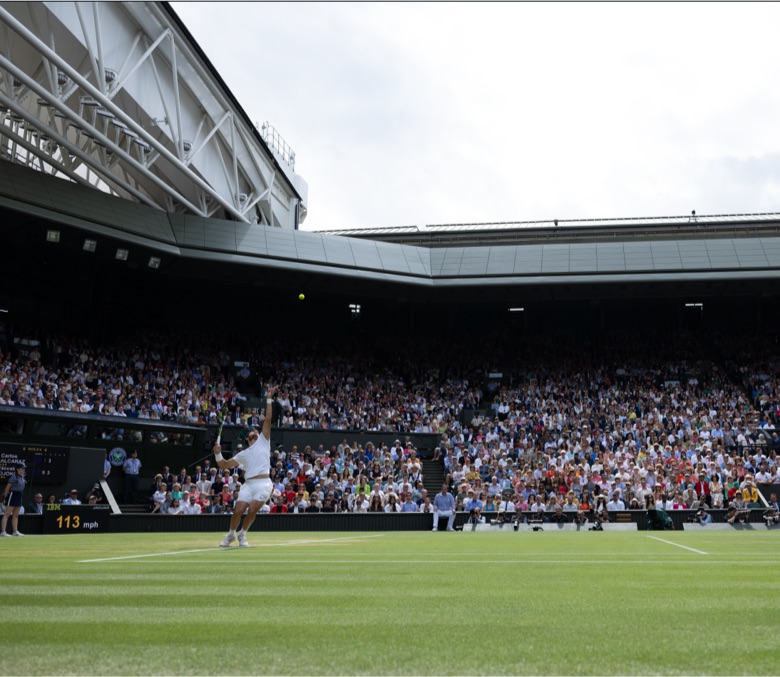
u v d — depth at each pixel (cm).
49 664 267
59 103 2502
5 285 3962
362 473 3269
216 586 507
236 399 3956
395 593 461
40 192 3209
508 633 321
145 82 2841
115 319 4447
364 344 4969
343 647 295
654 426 3909
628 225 4662
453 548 1076
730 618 358
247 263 3878
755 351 4666
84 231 3353
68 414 3061
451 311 5097
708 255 4119
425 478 3716
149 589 489
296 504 2914
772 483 3152
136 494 3181
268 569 647
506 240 4762
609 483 3148
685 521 2738
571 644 298
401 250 4319
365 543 1293
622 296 4506
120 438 3266
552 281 4184
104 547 1127
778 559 777
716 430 3831
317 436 3869
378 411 4228
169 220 3775
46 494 2705
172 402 3741
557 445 3784
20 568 663
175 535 1978
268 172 4025
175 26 2820
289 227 4666
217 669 260
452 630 329
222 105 3262
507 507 2866
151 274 4494
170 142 3117
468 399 4444
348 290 4481
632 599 428
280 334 4884
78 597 447
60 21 2320
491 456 3716
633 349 4756
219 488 3081
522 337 4959
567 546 1160
